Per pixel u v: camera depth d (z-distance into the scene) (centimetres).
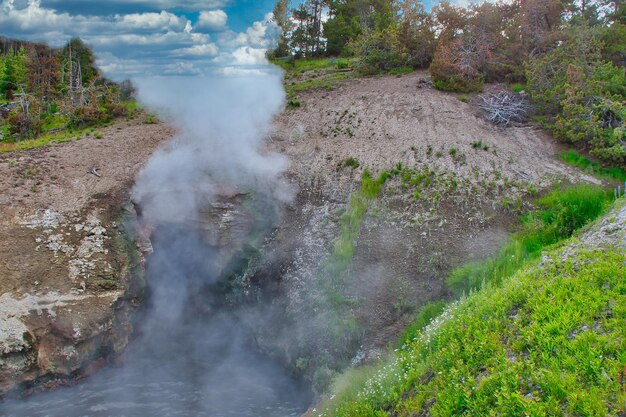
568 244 1209
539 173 1717
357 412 968
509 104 2106
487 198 1620
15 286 1388
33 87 3306
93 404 1287
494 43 2436
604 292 907
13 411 1248
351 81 2620
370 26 3700
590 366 734
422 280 1416
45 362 1326
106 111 2514
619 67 2266
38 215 1570
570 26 2380
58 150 1972
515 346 855
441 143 1889
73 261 1481
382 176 1742
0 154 1909
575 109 1856
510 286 1064
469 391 795
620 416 647
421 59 2741
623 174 1681
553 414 679
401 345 1240
